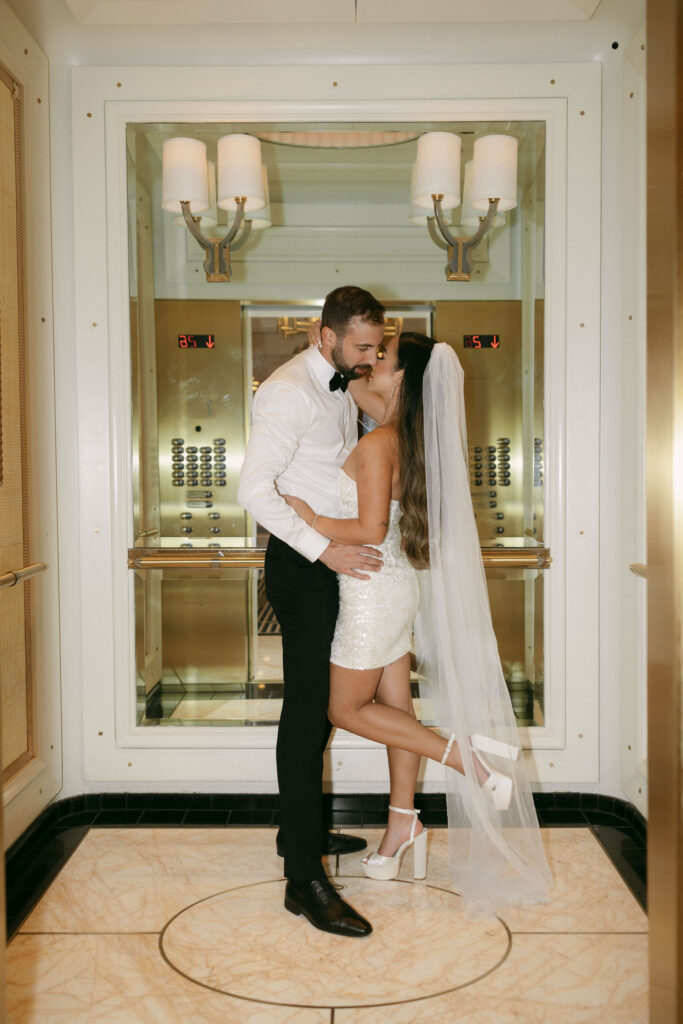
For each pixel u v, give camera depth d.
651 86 1.29
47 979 1.70
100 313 2.53
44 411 2.46
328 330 1.93
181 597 2.65
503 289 2.62
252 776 2.61
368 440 1.90
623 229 2.48
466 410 2.63
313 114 2.48
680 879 1.24
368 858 2.14
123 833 2.44
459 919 1.93
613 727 2.60
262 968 1.74
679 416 1.23
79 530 2.57
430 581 2.19
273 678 2.66
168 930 1.89
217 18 2.35
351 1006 1.60
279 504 1.88
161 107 2.48
